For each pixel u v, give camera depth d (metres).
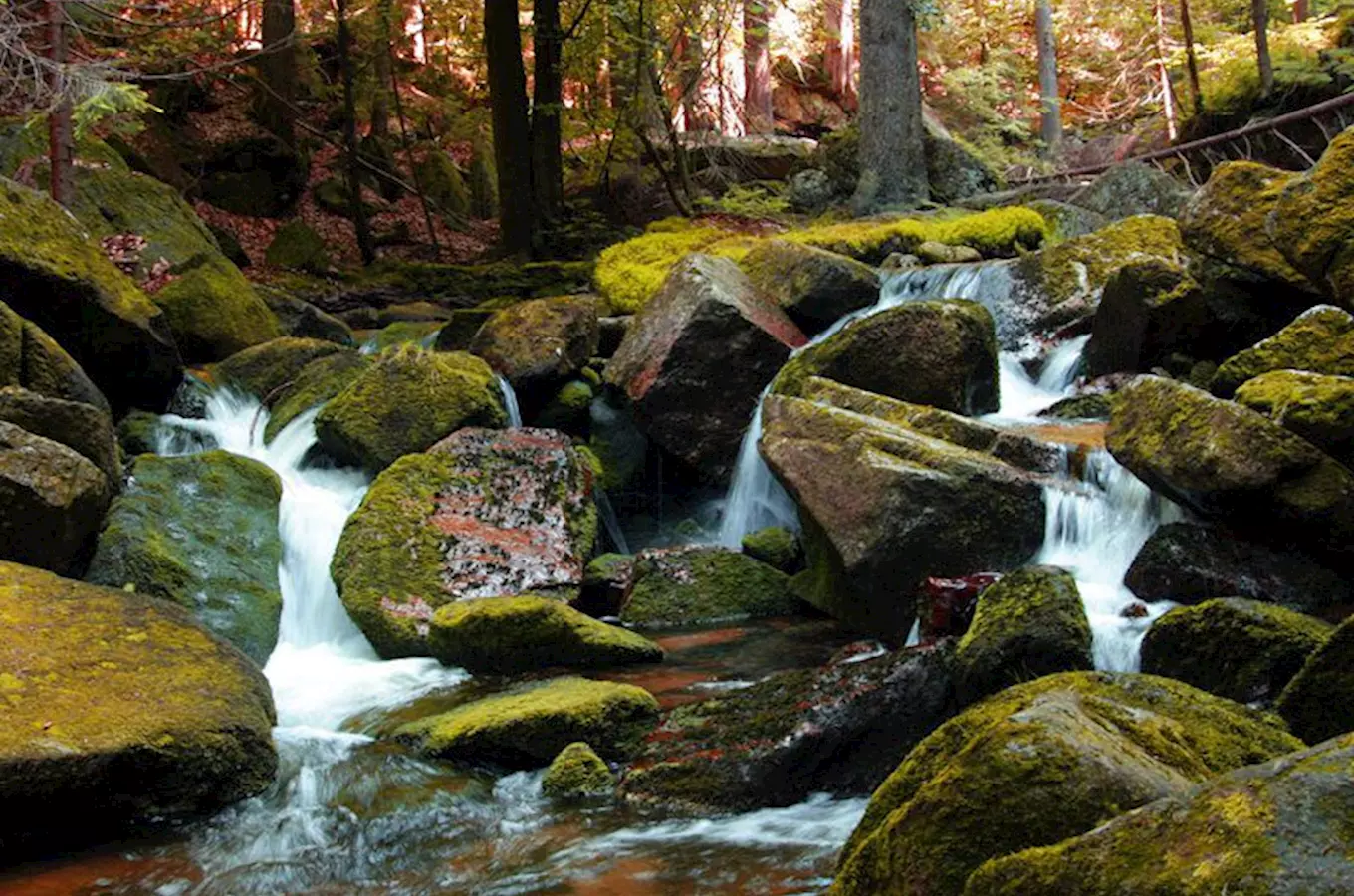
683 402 9.41
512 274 15.05
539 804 4.94
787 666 6.59
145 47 16.83
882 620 6.74
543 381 9.87
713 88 22.23
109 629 5.52
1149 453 6.07
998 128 23.09
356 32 21.47
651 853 4.38
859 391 8.04
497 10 16.44
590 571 8.20
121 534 6.89
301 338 10.60
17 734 4.50
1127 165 13.36
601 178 18.52
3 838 4.43
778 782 4.85
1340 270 5.96
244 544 7.51
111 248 11.46
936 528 6.52
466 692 6.32
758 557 8.34
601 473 9.73
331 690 6.48
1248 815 1.99
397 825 4.75
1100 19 27.62
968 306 8.82
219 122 18.81
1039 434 7.82
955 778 2.74
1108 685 3.80
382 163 20.55
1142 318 8.45
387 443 8.62
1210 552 5.82
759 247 10.77
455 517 7.89
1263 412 5.79
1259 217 7.47
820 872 4.11
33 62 9.32
